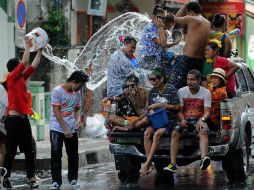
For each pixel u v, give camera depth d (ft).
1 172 66.69
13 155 65.46
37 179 72.23
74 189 64.75
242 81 75.10
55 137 64.59
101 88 105.40
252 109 75.10
